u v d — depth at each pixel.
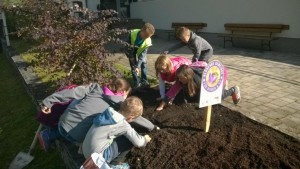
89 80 5.32
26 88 7.30
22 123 5.96
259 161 3.31
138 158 3.53
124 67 8.48
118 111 3.32
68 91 3.87
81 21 6.04
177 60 5.05
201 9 13.30
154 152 3.61
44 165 4.46
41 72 7.38
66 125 3.52
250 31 10.93
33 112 6.19
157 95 5.54
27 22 9.09
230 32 12.02
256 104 5.30
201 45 5.29
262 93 5.88
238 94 4.98
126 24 16.84
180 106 4.91
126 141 3.38
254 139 3.78
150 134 4.00
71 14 6.35
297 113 4.89
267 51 10.27
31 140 5.23
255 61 8.73
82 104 3.57
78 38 5.46
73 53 5.41
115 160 3.38
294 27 9.49
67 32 5.65
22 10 8.33
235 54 10.06
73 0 18.53
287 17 9.65
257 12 10.66
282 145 3.67
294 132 4.17
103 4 20.25
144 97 5.48
